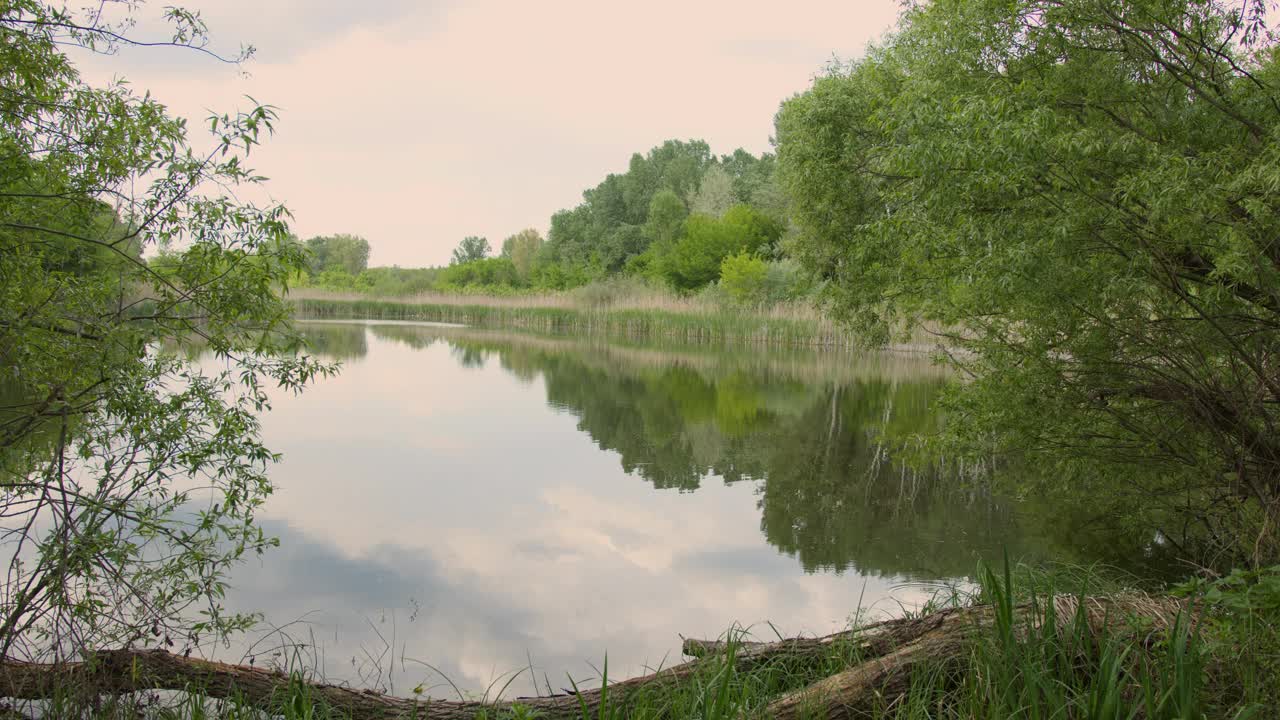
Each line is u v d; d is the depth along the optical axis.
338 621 5.88
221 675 3.97
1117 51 5.71
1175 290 5.39
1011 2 5.96
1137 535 7.97
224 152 3.99
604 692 3.19
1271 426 5.78
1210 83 5.53
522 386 20.98
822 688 3.63
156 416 4.04
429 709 3.88
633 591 6.70
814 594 6.65
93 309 4.01
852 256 11.05
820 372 25.56
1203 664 3.24
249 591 6.38
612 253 74.81
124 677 3.88
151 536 4.07
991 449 7.98
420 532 8.24
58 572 3.69
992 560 7.45
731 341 37.97
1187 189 4.70
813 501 9.81
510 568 7.25
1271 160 4.61
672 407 17.62
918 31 8.26
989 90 5.62
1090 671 3.43
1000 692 3.39
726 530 8.56
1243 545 5.94
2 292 3.77
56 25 3.75
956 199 5.67
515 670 5.20
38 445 4.05
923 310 9.13
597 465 11.75
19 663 3.89
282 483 10.11
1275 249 4.91
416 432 14.09
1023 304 5.89
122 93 4.03
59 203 3.98
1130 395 6.55
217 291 4.04
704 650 4.51
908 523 8.83
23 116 3.84
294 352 4.51
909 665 3.66
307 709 3.68
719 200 65.44
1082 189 5.22
